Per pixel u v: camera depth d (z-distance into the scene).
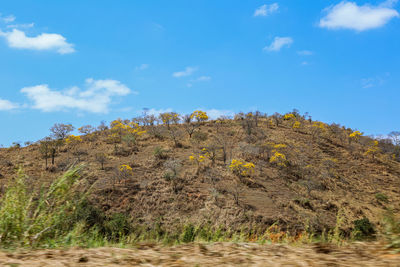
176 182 53.19
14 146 75.19
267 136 85.19
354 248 3.44
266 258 3.10
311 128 99.19
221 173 58.91
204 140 81.19
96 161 61.38
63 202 4.45
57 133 75.38
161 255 3.29
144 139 83.19
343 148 85.12
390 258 2.93
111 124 94.75
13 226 4.00
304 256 3.20
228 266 2.85
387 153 86.00
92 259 3.11
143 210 42.09
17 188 4.30
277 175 60.84
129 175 55.91
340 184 60.50
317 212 43.41
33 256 3.26
